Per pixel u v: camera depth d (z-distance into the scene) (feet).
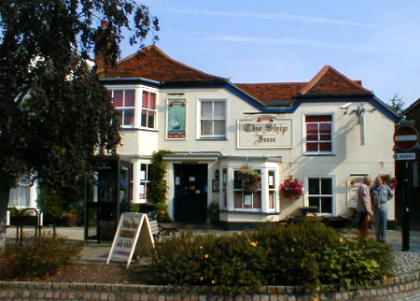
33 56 36.78
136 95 76.33
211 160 76.84
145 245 38.58
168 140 78.95
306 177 76.18
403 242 49.26
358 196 53.11
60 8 35.68
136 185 75.46
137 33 39.11
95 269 36.17
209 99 78.74
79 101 36.55
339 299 31.58
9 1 35.12
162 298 31.24
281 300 30.94
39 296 31.94
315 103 76.74
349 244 34.17
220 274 31.55
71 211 75.46
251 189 73.41
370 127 75.51
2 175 38.58
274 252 32.81
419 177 105.60
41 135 37.37
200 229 73.31
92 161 41.27
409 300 33.55
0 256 34.78
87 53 38.68
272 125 77.25
